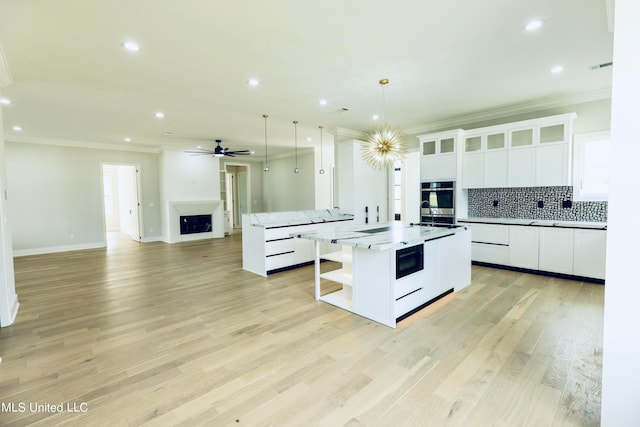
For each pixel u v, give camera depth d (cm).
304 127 632
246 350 252
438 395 193
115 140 739
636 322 144
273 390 200
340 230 390
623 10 139
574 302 344
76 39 264
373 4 223
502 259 488
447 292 369
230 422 172
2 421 174
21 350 255
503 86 399
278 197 1090
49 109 468
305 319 312
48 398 194
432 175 564
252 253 506
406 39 275
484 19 245
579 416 173
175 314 330
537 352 241
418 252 317
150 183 859
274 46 284
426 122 591
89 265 563
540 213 491
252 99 438
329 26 252
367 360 234
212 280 459
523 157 470
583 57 316
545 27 258
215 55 299
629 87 139
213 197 922
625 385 148
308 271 508
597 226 407
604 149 429
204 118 543
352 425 169
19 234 670
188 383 208
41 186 695
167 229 834
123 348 257
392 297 288
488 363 227
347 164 625
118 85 373
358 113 521
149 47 281
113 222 1159
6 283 306
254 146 890
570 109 450
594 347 248
